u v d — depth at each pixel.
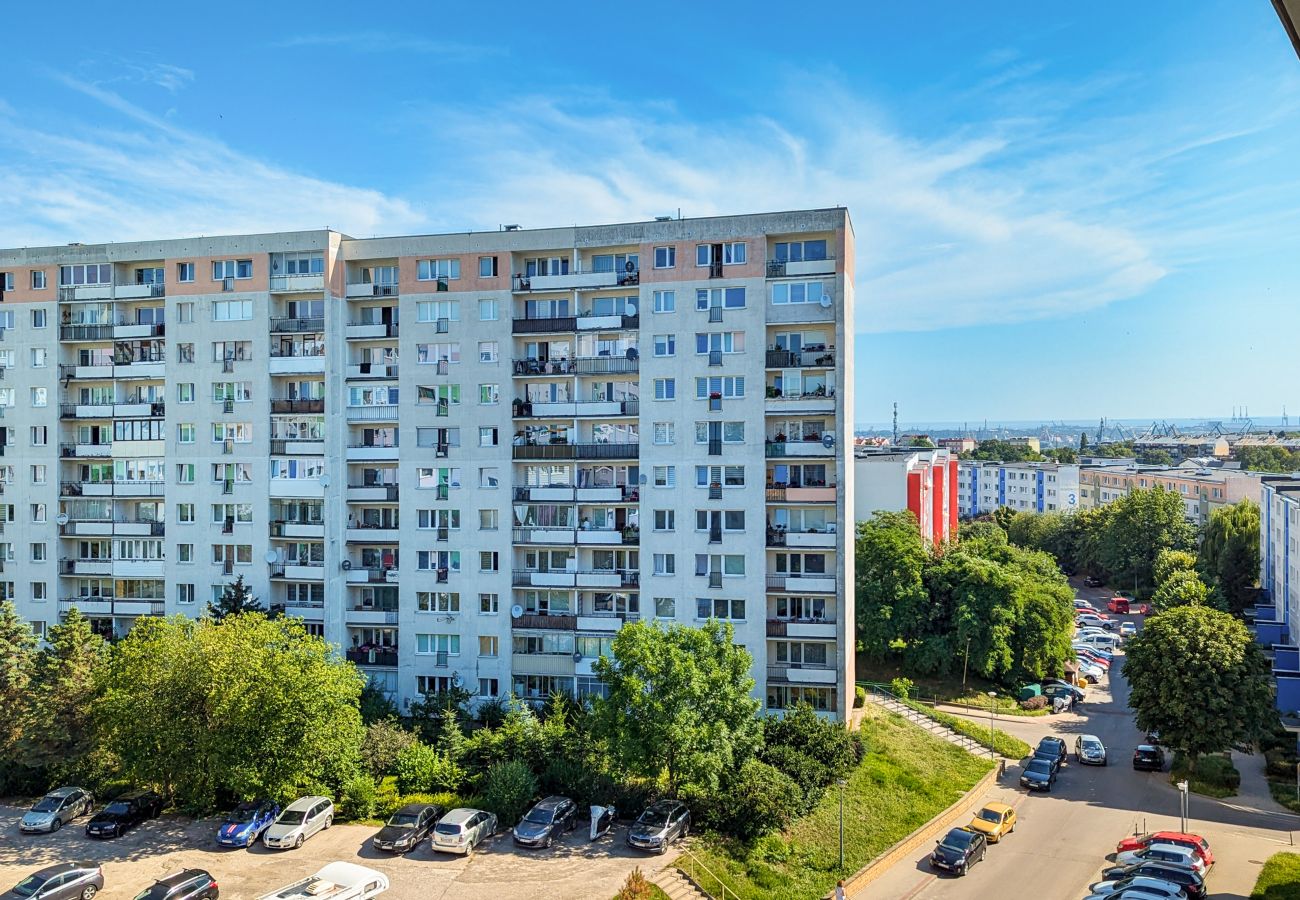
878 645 72.12
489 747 46.62
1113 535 122.06
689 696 41.69
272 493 58.91
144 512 62.97
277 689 41.09
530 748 45.78
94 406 61.81
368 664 58.25
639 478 55.09
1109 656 86.88
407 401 58.19
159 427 61.28
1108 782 52.91
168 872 36.78
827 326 53.62
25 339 63.09
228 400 59.72
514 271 57.44
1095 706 70.81
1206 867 39.59
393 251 58.47
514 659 56.41
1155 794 50.78
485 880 35.97
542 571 57.62
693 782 42.12
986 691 71.75
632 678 42.09
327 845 39.56
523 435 57.75
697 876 36.91
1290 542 85.31
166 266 60.84
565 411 56.25
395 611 58.97
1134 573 120.19
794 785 42.09
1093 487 185.62
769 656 53.53
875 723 57.00
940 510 111.00
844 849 40.75
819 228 52.56
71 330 62.47
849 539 55.59
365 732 47.34
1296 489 93.44
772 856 39.56
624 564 57.12
